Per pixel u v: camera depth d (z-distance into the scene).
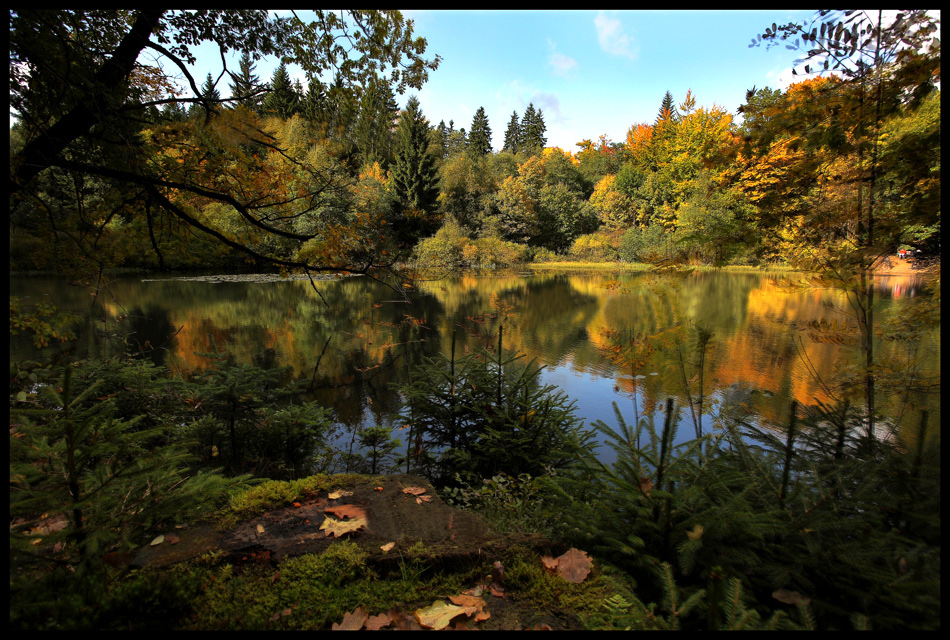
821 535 1.60
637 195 44.62
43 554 1.62
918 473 1.70
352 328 11.07
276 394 4.10
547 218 47.09
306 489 2.42
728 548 1.60
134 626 1.29
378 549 1.86
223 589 1.58
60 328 3.56
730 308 12.84
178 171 3.68
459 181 45.38
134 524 1.83
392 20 3.52
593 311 13.56
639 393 5.77
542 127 81.88
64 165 3.08
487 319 12.17
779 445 2.24
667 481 1.93
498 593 1.64
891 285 12.51
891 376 2.54
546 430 3.73
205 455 3.64
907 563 1.40
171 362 7.31
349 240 4.41
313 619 1.46
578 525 1.97
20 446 1.65
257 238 4.30
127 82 3.54
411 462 4.17
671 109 50.81
